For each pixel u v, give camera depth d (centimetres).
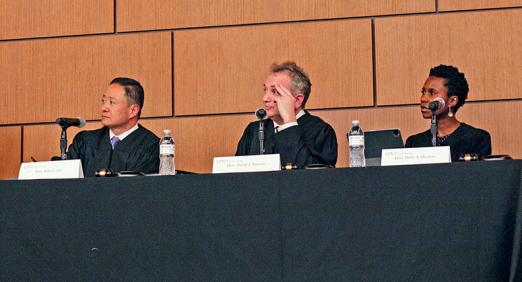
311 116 400
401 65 509
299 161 349
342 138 511
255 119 522
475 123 498
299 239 262
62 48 548
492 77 498
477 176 254
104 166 412
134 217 274
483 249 251
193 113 529
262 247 264
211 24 532
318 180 263
